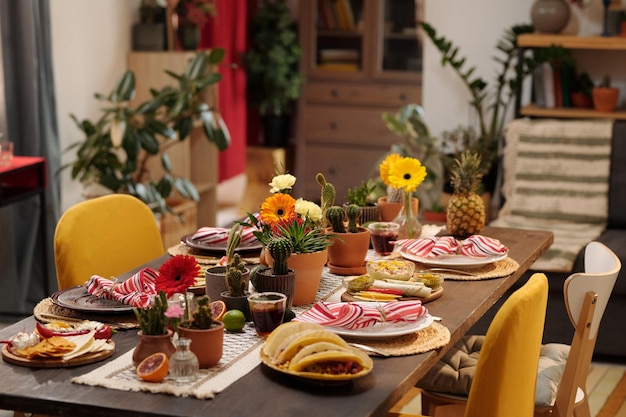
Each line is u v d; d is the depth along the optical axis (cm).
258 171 777
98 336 196
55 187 464
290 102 802
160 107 511
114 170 470
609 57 506
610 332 394
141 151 547
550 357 259
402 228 290
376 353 190
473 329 402
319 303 205
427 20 552
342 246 253
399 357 189
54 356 183
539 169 459
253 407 163
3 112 441
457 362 252
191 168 580
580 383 250
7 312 459
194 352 180
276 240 212
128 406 164
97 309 209
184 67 545
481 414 191
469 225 299
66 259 264
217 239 269
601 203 448
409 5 722
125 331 204
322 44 745
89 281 221
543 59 485
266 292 209
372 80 735
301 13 744
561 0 493
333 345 177
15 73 445
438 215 448
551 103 499
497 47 520
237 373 179
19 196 400
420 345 194
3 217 451
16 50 442
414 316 201
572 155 455
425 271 259
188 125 477
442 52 538
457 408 244
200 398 167
